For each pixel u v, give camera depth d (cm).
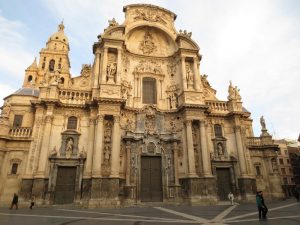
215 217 1580
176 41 3628
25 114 3172
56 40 6078
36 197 2441
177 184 2877
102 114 2778
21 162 2675
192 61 3519
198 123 3150
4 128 2698
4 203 2492
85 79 3272
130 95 3266
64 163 2678
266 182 3319
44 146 2627
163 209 2222
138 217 1630
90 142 2755
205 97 3644
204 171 2886
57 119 2850
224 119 3406
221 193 3028
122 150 2903
